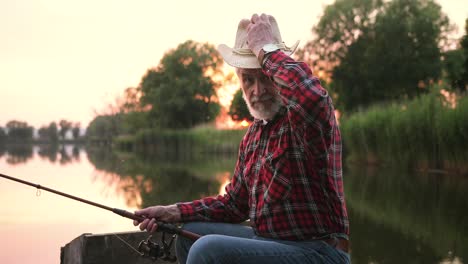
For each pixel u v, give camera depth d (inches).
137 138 1808.6
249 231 88.4
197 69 1958.7
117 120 2454.5
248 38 79.7
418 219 232.2
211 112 1937.7
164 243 91.2
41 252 171.6
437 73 1091.9
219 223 91.2
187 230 91.1
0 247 178.1
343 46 1215.6
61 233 201.3
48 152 1327.5
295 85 72.1
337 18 1222.9
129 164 693.3
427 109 496.1
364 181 410.6
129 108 2292.1
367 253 167.5
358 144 647.1
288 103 72.6
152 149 1701.5
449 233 198.8
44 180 416.8
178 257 90.5
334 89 1230.3
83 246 104.7
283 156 75.0
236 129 1126.4
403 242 182.9
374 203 284.5
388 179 426.3
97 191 339.3
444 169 473.7
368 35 1182.9
